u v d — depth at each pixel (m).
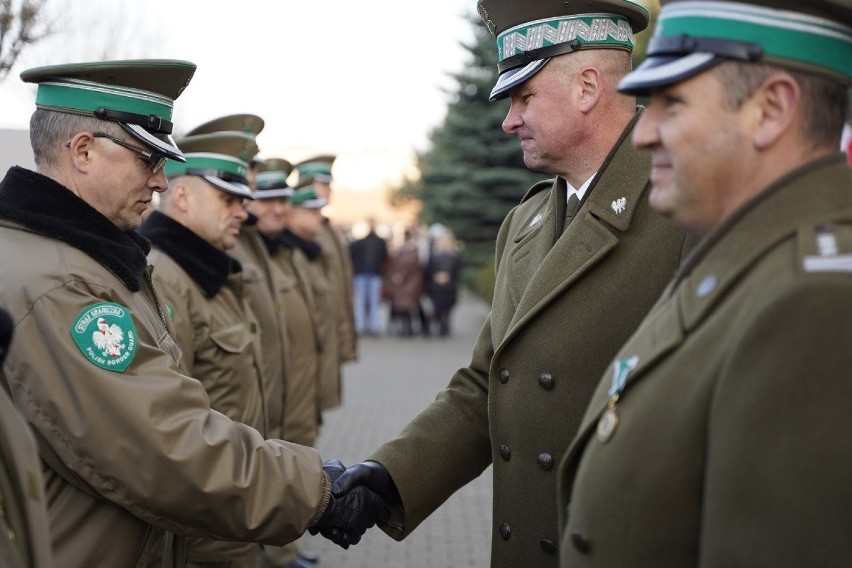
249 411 4.03
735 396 1.43
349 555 5.46
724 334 1.52
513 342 2.47
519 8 2.53
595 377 2.34
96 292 2.43
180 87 2.68
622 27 2.54
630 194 2.40
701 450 1.52
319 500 2.59
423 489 2.73
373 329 17.17
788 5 1.54
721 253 1.61
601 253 2.36
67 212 2.50
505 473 2.52
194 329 3.88
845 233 1.49
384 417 9.26
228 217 4.07
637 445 1.60
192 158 4.03
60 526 2.38
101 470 2.36
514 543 2.50
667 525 1.55
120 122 2.58
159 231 3.96
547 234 2.59
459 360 13.84
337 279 7.96
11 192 2.47
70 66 2.55
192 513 2.43
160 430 2.37
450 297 17.36
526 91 2.56
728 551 1.41
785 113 1.56
